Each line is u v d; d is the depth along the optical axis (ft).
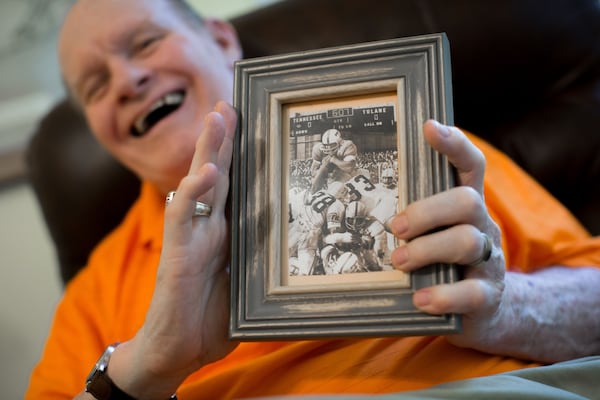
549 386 2.05
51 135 4.46
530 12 3.78
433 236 1.87
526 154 3.78
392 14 3.97
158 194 3.62
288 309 1.99
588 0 3.81
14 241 6.13
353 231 2.03
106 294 3.33
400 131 2.04
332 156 2.11
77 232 4.35
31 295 6.06
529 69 3.80
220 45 3.80
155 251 3.35
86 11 3.41
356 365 2.38
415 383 2.28
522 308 2.31
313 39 4.06
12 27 6.20
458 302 1.83
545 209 3.13
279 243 2.06
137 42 3.36
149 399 2.32
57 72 6.21
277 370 2.50
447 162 1.96
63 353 3.22
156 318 2.12
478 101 3.89
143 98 3.36
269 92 2.19
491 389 1.95
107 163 4.34
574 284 2.62
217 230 2.14
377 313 1.91
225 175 2.15
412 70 2.07
